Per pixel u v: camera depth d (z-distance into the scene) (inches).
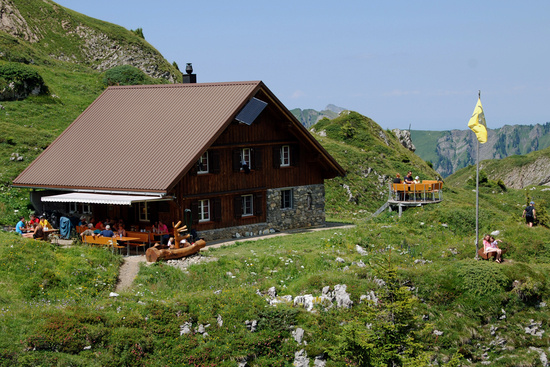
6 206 1708.9
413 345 970.1
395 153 3380.9
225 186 1616.6
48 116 2426.2
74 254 1229.7
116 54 3880.4
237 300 1058.1
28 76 2511.1
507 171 7170.3
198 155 1457.9
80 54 3752.5
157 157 1505.9
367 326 1034.1
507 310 1194.6
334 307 1094.4
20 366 832.9
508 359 1115.3
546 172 6815.9
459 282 1211.2
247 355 968.3
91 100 2736.2
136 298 1063.0
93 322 943.0
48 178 1610.5
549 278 1262.3
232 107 1583.4
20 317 920.9
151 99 1795.0
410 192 1828.2
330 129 3481.8
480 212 1676.9
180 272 1203.2
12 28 3518.7
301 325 1036.5
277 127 1759.4
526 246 1423.5
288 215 1802.4
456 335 1127.0
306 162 1856.5
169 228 1486.2
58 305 1000.9
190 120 1601.9
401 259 1312.7
